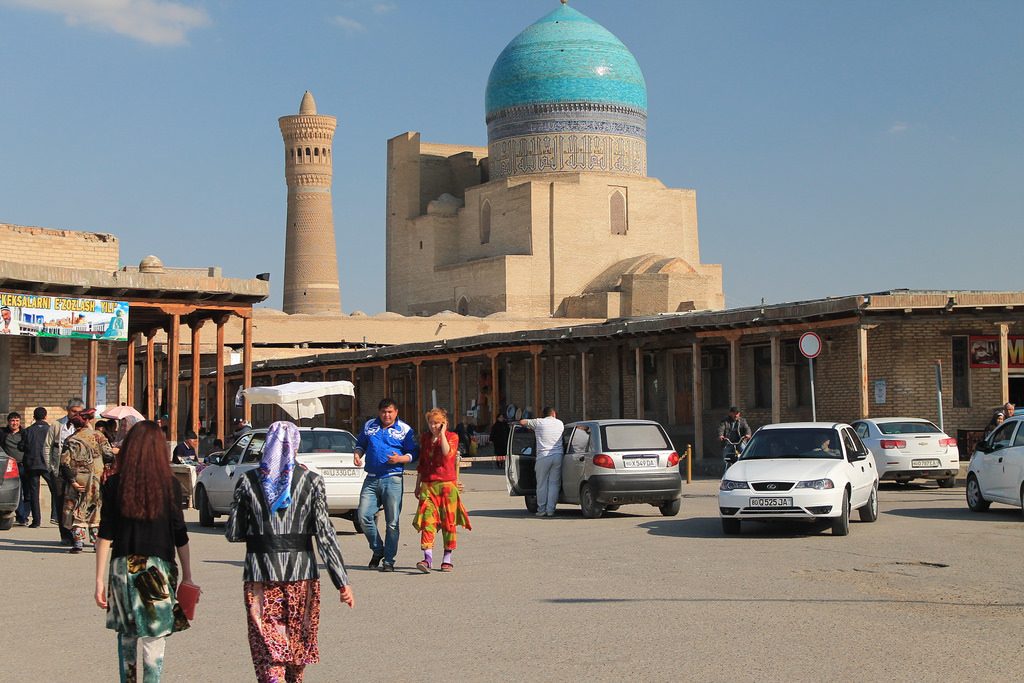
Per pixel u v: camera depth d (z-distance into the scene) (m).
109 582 7.11
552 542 15.90
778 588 11.64
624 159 74.38
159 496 7.09
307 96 83.56
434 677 8.02
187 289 27.17
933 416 29.23
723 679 7.82
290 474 7.16
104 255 28.86
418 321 65.19
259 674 7.00
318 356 51.72
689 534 16.73
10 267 23.28
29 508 19.72
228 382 60.31
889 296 27.62
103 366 28.55
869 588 11.61
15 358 26.75
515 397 45.84
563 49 74.00
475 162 80.62
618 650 8.78
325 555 7.16
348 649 9.00
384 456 13.70
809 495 15.86
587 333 37.44
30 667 8.59
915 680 7.76
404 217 80.88
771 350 32.31
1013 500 18.38
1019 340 29.73
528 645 9.02
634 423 19.77
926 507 20.61
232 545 16.53
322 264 82.94
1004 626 9.62
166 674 8.29
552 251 71.25
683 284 67.38
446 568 13.40
